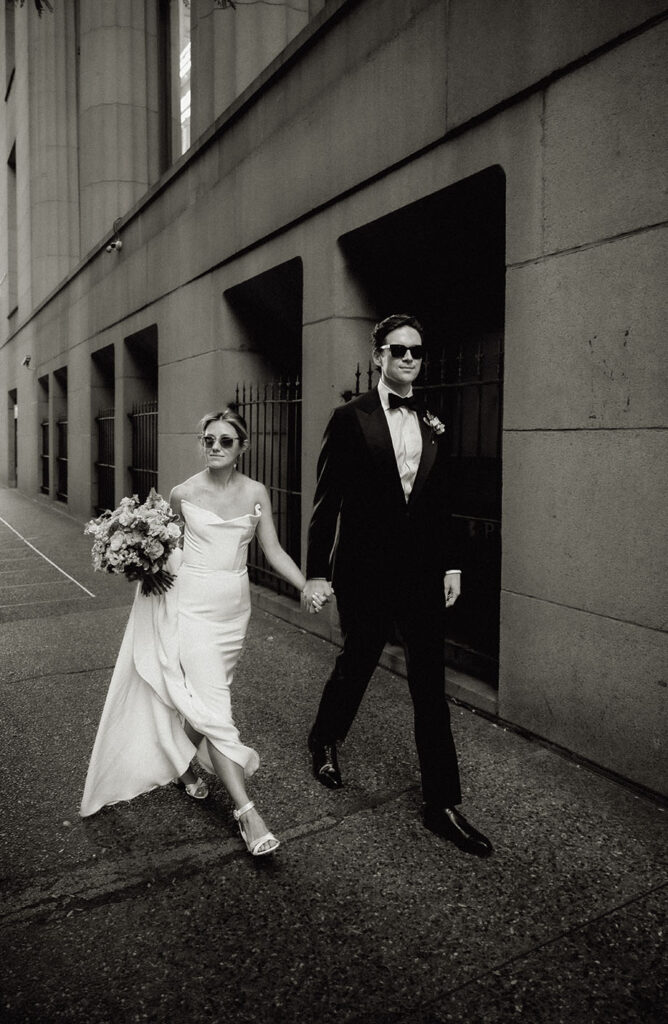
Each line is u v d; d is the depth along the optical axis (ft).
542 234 12.94
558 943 8.27
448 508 10.43
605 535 11.95
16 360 79.05
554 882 9.34
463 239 17.48
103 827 10.77
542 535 13.19
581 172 12.12
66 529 44.57
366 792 11.66
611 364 11.71
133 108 45.55
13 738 13.97
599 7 11.59
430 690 10.23
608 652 11.98
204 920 8.73
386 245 18.58
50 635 21.03
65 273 63.26
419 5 15.58
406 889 9.24
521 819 10.84
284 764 12.65
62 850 10.18
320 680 16.90
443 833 10.20
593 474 12.12
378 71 16.98
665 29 10.68
